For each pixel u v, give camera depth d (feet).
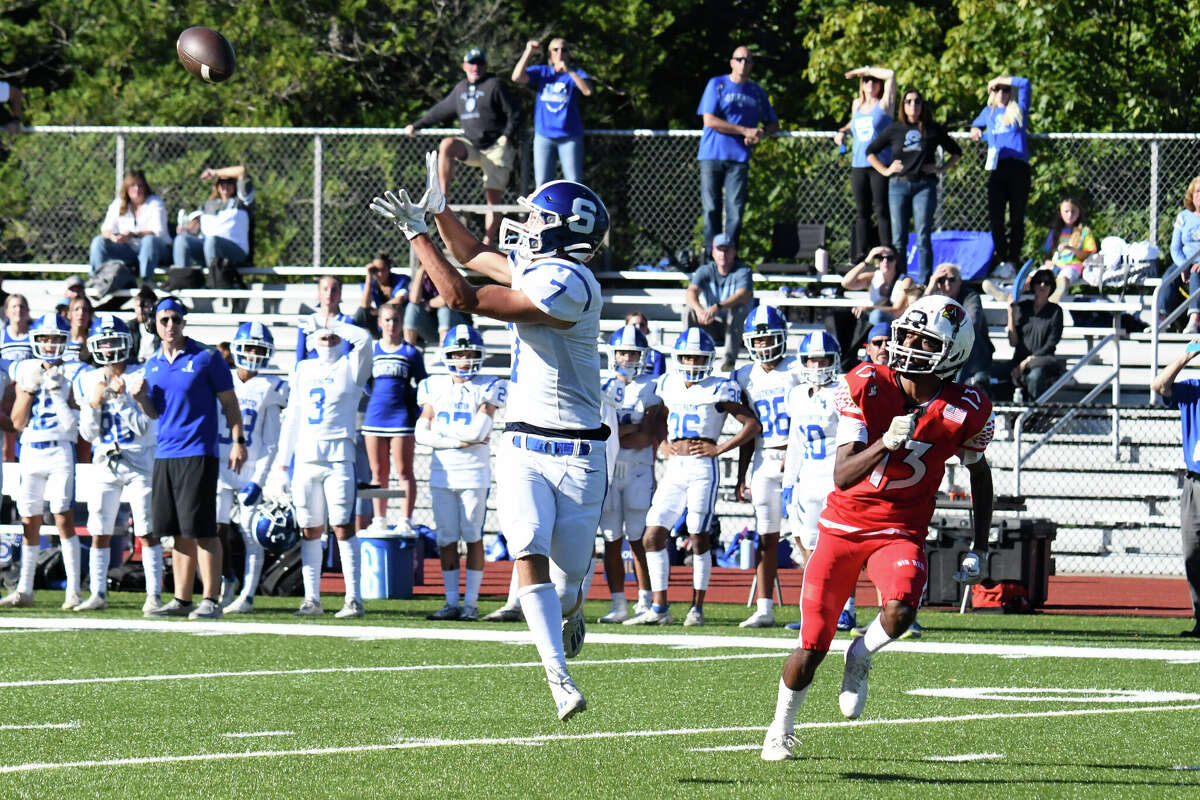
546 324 58.39
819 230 186.91
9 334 146.92
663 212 192.03
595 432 60.08
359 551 117.70
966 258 178.50
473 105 175.83
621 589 117.29
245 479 125.90
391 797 52.44
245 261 192.34
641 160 191.72
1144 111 239.09
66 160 199.41
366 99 266.57
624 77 272.92
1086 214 187.21
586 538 60.18
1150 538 166.91
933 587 132.36
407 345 146.10
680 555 166.50
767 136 183.21
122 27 262.67
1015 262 181.16
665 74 294.87
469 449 115.96
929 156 172.14
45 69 283.79
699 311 169.07
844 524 60.13
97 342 115.44
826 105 262.06
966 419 59.62
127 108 250.98
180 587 116.16
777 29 297.33
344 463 116.98
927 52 256.32
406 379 144.87
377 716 70.13
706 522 115.14
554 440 59.21
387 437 144.25
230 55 95.20
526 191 181.88
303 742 63.31
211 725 67.36
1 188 197.88
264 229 199.41
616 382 117.39
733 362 168.55
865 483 59.82
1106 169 186.50
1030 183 183.52
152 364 111.96
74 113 250.37
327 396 116.47
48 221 200.23
